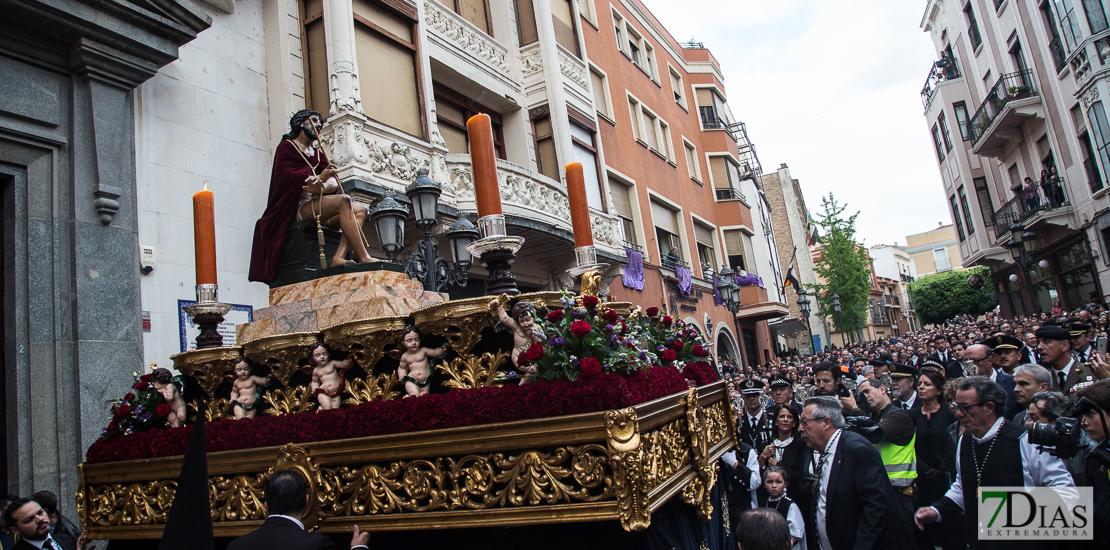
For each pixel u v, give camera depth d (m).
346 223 3.88
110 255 5.95
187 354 3.46
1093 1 15.58
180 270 6.76
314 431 2.93
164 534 2.36
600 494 2.40
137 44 6.21
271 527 2.52
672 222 19.83
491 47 12.21
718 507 3.85
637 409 2.41
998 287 25.42
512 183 10.16
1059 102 17.45
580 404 2.45
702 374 3.88
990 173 23.42
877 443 4.11
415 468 2.72
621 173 16.59
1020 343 5.55
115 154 6.09
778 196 41.66
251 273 4.12
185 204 6.96
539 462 2.49
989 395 3.40
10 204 5.54
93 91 6.00
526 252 11.99
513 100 12.45
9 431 5.25
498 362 2.73
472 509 2.58
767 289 25.23
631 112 18.42
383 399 2.96
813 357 18.53
